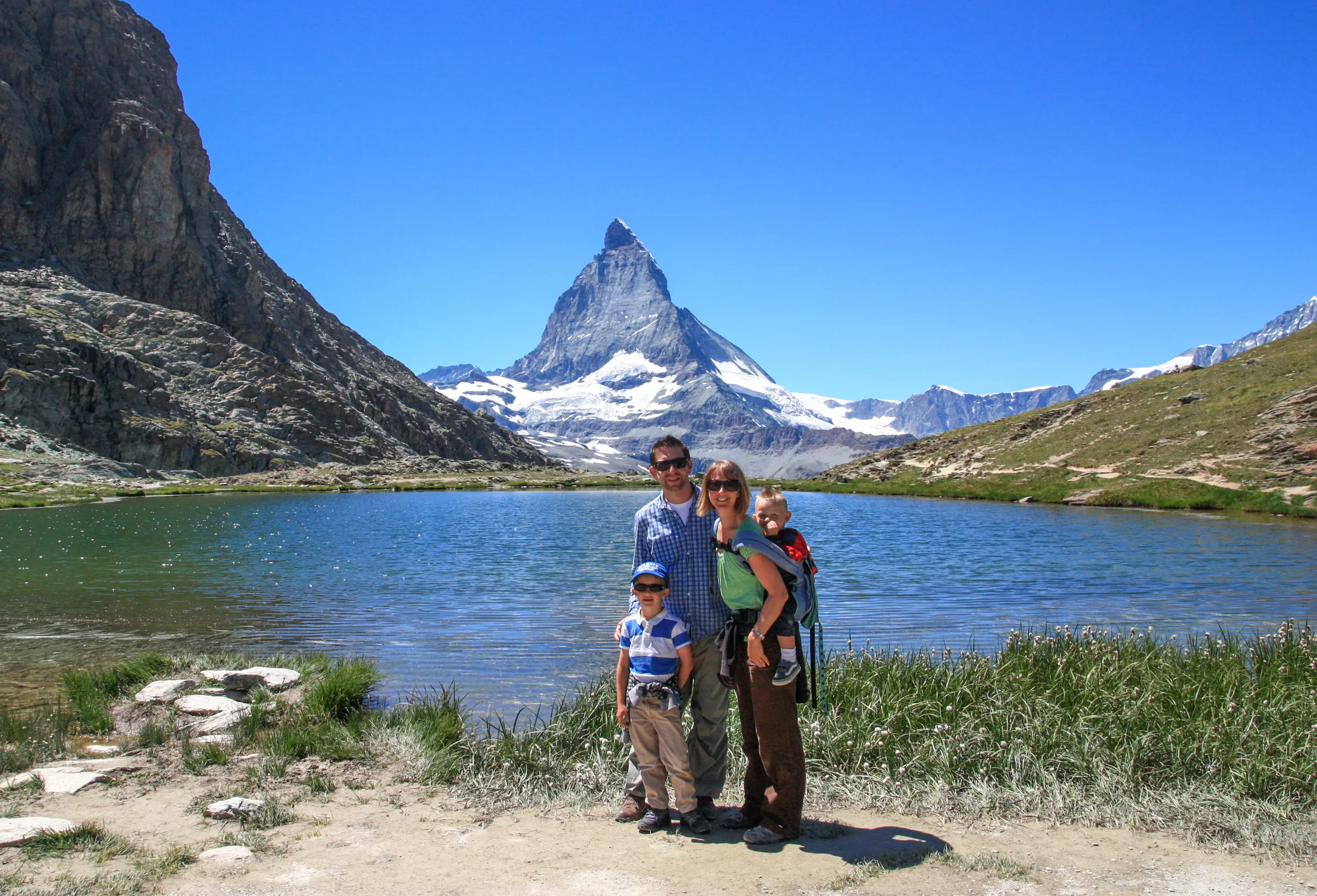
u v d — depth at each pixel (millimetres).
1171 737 8383
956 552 33625
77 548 34406
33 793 7641
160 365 139750
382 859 6172
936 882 5812
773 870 6000
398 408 196625
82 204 157375
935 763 8172
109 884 5586
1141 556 31688
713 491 6512
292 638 17141
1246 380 72562
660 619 6973
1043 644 12523
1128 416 76688
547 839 6641
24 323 113375
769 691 6504
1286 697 9703
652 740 6891
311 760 8891
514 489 116562
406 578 26688
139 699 11445
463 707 12016
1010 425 91875
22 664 14461
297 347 185375
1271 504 50562
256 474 122750
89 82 173750
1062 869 6051
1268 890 5715
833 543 37344
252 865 6004
